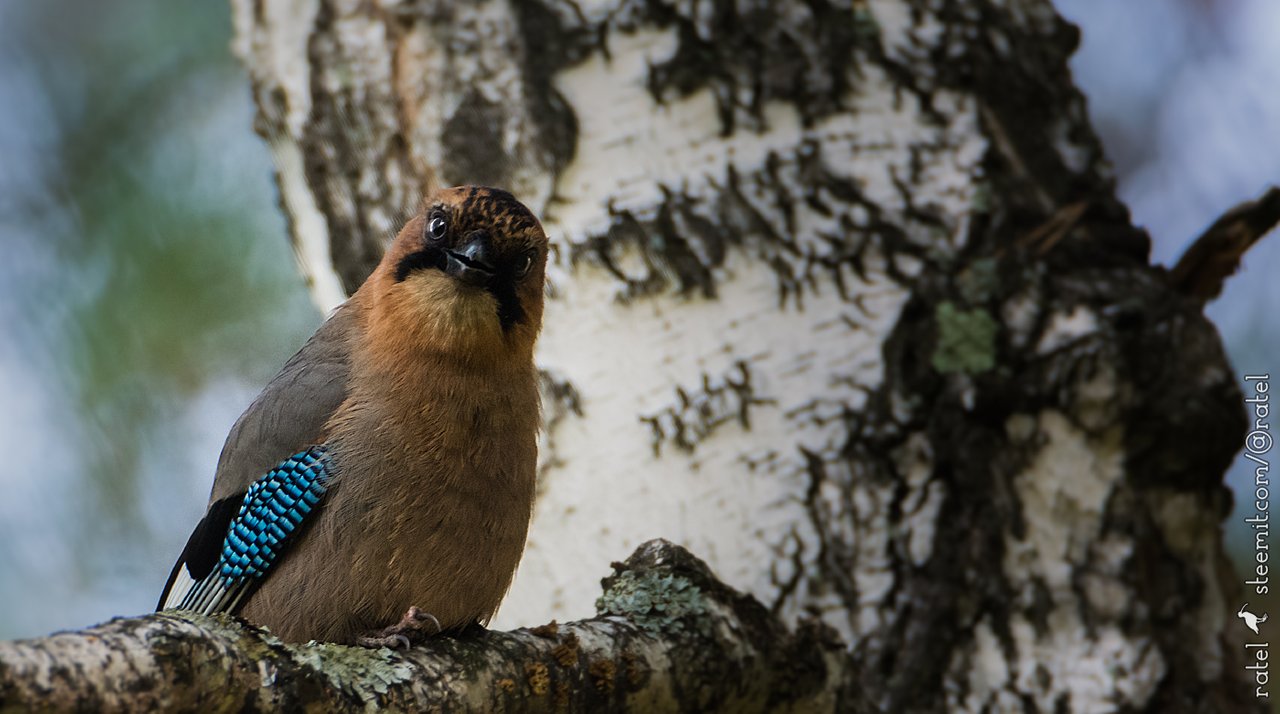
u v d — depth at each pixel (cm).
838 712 711
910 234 841
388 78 908
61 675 446
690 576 686
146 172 1277
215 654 493
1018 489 807
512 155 871
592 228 852
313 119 937
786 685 693
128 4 1334
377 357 766
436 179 888
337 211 939
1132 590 800
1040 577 797
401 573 731
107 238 1257
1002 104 881
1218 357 831
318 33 931
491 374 754
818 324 829
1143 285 843
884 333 824
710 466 817
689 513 815
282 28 949
